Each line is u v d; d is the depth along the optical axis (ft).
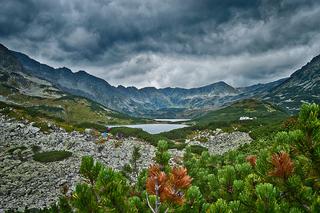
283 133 16.99
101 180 12.48
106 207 12.21
